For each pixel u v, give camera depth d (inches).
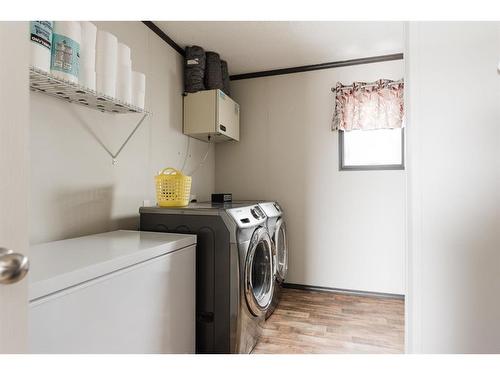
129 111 68.5
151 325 48.7
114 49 57.3
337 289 114.0
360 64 111.3
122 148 75.1
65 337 33.6
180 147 101.7
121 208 74.6
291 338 79.2
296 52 106.2
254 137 125.2
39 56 42.2
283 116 121.4
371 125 107.6
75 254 44.0
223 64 111.8
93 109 66.2
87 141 64.7
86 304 36.5
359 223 111.7
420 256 37.3
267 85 123.6
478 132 34.8
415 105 37.4
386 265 108.3
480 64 34.8
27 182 21.9
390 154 112.4
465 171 35.3
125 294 43.1
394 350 73.1
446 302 36.3
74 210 61.5
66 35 46.8
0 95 20.2
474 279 35.2
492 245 34.5
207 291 65.9
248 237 70.2
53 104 56.7
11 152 20.8
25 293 21.6
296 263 119.2
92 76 52.7
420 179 37.2
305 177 118.3
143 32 82.1
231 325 64.2
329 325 87.0
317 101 116.9
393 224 107.7
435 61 36.4
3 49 20.4
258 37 95.3
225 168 128.6
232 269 64.3
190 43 98.7
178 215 68.7
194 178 112.0
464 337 35.6
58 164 57.9
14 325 20.7
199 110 100.2
